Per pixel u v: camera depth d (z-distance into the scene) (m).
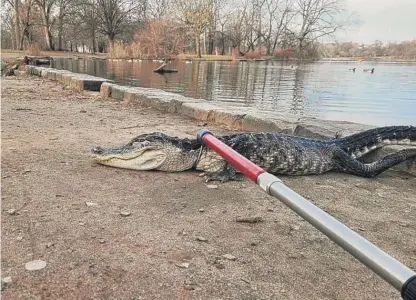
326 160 4.80
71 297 2.18
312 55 60.50
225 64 39.34
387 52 61.56
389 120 9.62
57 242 2.72
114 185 3.92
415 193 4.32
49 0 55.53
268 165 4.48
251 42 66.50
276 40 65.56
